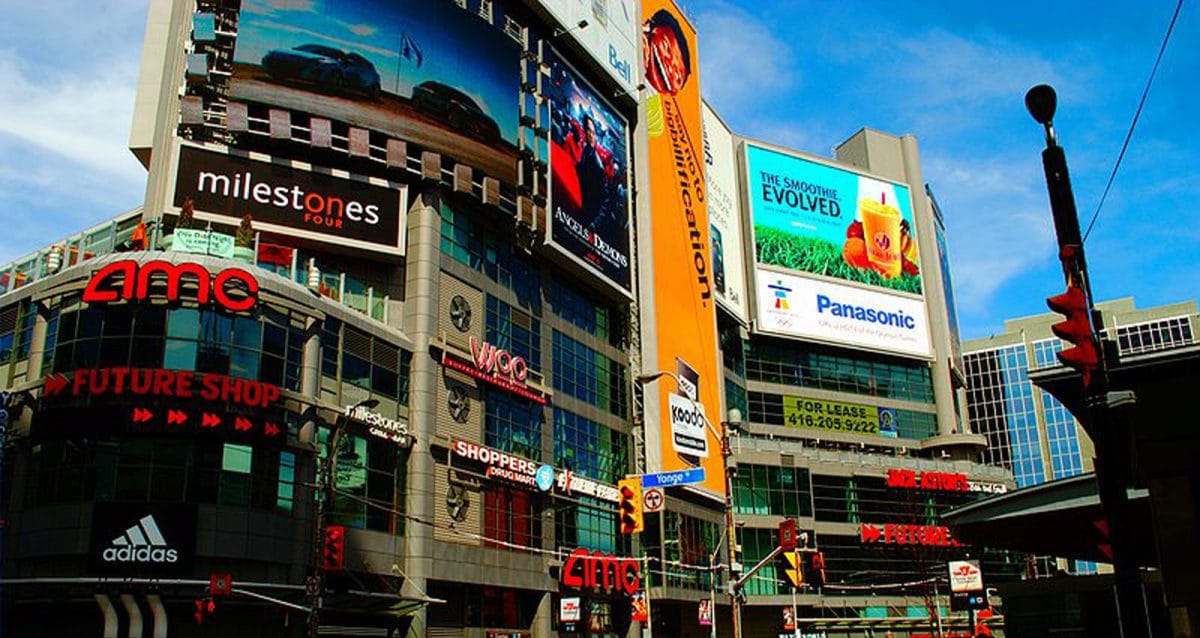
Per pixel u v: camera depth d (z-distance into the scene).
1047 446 143.62
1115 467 12.98
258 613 39.16
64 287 40.06
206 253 42.25
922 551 94.00
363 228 50.38
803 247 106.38
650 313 74.31
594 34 73.75
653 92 83.19
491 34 59.88
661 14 88.31
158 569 36.09
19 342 41.12
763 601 84.69
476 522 52.38
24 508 37.69
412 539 47.69
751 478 89.31
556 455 61.66
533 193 60.84
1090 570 122.69
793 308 103.50
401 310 51.53
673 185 83.31
